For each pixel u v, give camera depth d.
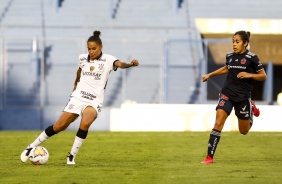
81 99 37.28
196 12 105.44
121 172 34.50
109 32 101.94
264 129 77.94
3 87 84.44
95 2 107.44
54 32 101.56
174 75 94.06
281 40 98.94
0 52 92.44
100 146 53.84
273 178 31.98
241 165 38.31
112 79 93.12
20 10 105.81
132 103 83.62
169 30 101.75
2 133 73.44
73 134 69.56
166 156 45.22
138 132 75.12
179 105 79.00
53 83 93.56
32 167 36.91
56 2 106.12
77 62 95.50
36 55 90.62
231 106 38.94
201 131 77.38
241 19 99.38
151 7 106.44
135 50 97.94
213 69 93.69
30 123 83.44
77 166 37.47
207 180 31.25
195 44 96.94
